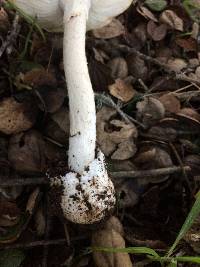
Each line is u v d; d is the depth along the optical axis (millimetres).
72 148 132
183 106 173
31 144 149
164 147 161
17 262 131
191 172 157
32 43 167
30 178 143
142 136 163
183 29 191
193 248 139
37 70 158
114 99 168
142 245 140
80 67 133
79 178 130
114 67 174
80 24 136
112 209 136
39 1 143
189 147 163
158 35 185
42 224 141
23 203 144
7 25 168
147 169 155
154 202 151
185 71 179
